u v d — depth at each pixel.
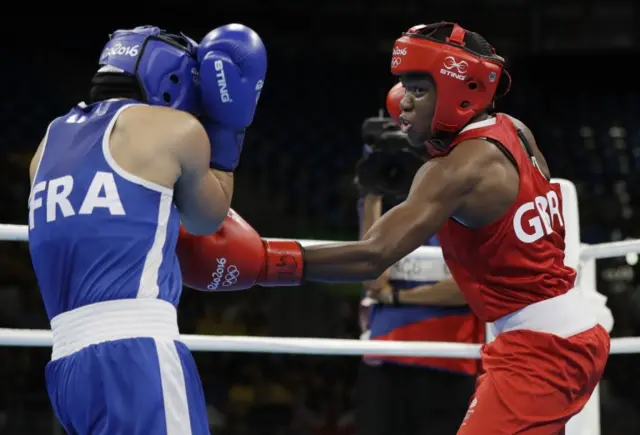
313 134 10.56
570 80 11.50
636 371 7.92
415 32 2.32
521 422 2.24
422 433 3.22
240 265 2.32
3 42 10.38
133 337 1.98
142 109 2.10
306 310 7.85
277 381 7.27
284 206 9.42
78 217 2.02
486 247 2.30
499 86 2.45
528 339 2.29
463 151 2.28
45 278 2.07
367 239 2.28
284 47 10.95
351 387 7.30
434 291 3.17
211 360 7.29
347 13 10.96
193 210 2.16
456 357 2.95
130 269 2.01
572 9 10.77
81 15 10.55
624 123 11.07
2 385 6.82
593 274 3.38
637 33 10.65
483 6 10.85
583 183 10.07
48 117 9.64
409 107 2.35
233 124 2.20
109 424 1.94
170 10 10.70
